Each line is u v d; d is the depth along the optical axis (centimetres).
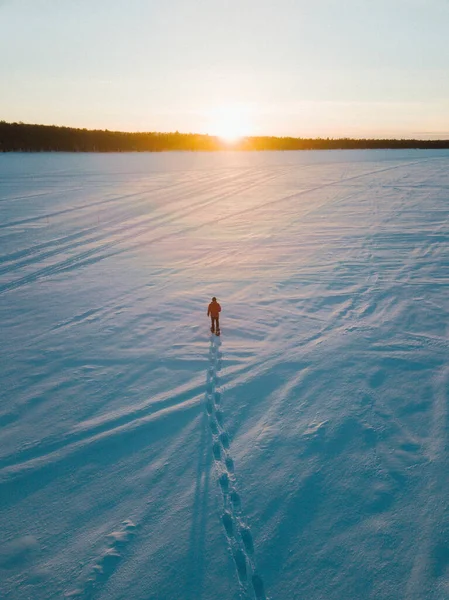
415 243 1681
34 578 430
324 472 559
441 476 545
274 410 694
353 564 436
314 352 882
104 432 648
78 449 613
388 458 580
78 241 1822
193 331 996
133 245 1784
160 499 525
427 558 438
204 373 814
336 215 2250
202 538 470
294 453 595
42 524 494
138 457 597
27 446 621
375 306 1110
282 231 1967
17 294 1252
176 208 2525
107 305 1159
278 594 410
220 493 531
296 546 457
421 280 1293
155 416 686
